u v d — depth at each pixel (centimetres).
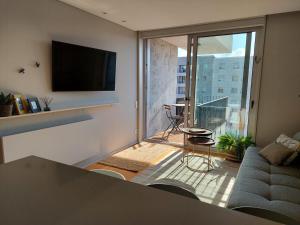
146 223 76
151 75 509
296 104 345
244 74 388
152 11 324
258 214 103
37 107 265
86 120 335
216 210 86
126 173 333
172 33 422
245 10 319
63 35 297
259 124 374
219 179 315
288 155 261
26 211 82
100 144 378
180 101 635
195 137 362
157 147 457
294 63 338
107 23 371
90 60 329
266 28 348
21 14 248
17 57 248
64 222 76
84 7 310
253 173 235
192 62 426
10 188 99
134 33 444
